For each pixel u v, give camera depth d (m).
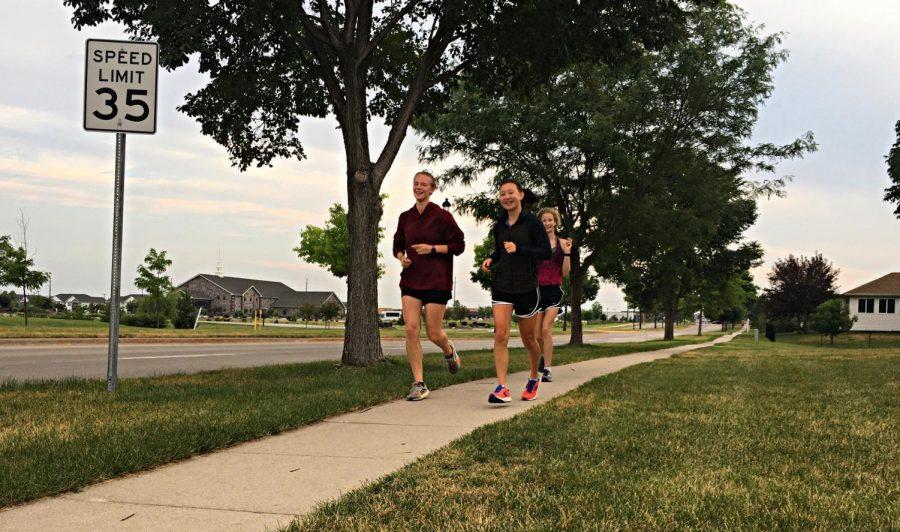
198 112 12.91
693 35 23.75
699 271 40.22
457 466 4.04
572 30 10.85
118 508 3.31
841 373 10.96
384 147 11.38
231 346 22.58
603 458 4.23
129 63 7.32
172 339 23.62
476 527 2.85
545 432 5.08
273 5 9.43
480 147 24.53
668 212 23.88
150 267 45.06
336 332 40.09
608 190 24.62
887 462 4.21
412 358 7.50
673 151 24.52
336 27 12.04
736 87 23.86
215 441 4.73
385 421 5.93
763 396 7.56
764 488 3.53
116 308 7.54
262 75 12.38
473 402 7.18
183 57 9.63
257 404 6.51
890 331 63.72
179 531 2.96
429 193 7.35
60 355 15.52
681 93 24.19
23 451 4.30
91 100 7.26
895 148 38.69
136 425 5.23
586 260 26.31
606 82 23.95
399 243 7.56
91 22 10.76
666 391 8.02
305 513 3.21
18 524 3.05
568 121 22.61
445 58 12.98
